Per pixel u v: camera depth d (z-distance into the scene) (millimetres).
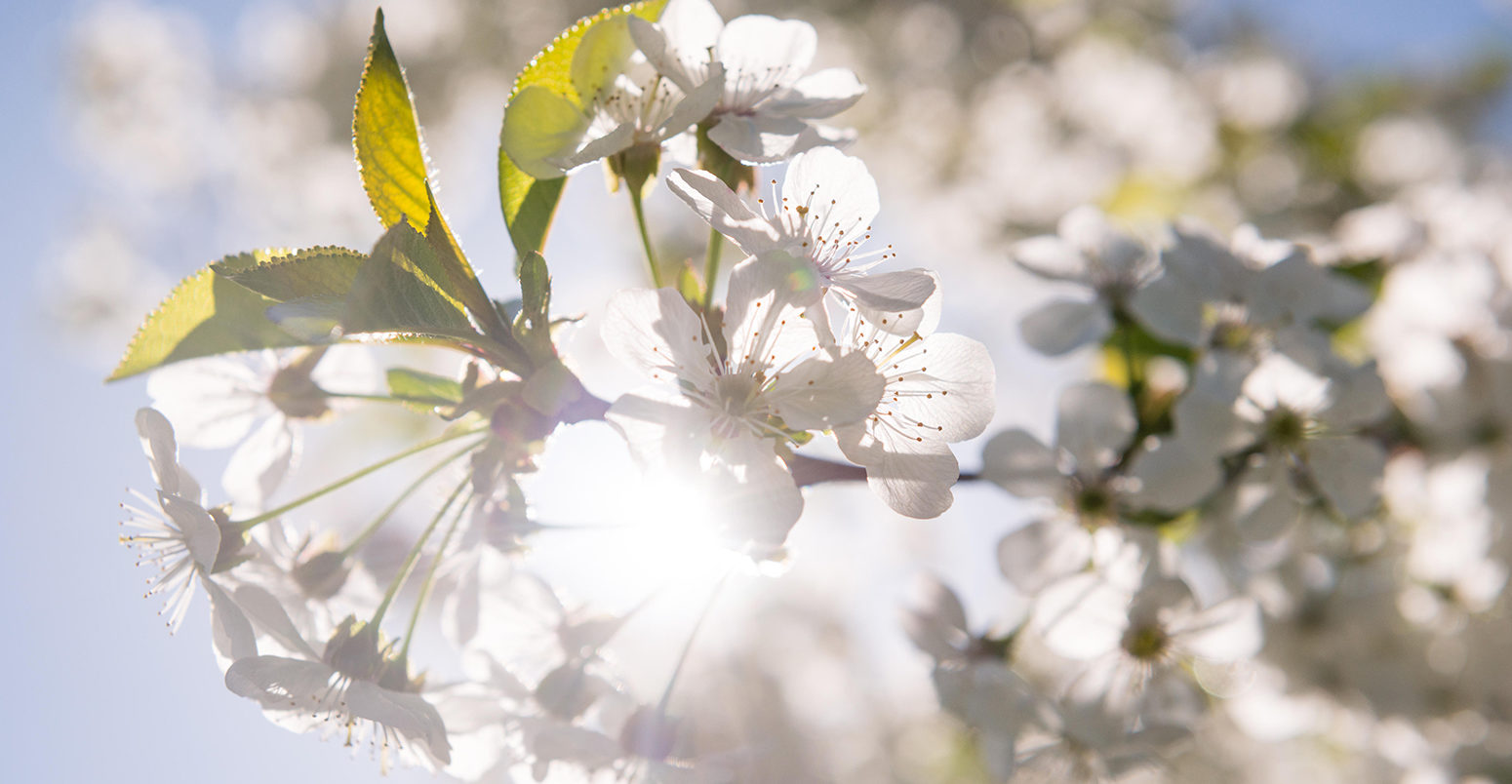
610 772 343
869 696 854
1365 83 790
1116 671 381
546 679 344
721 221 321
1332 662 443
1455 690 437
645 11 344
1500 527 424
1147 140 881
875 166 1003
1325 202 702
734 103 346
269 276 319
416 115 327
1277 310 389
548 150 337
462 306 320
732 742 759
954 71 979
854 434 322
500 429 324
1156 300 388
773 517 314
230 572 337
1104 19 930
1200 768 674
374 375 359
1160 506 377
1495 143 929
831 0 981
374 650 332
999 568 385
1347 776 647
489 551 346
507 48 1035
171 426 330
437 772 342
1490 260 429
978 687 381
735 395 319
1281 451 383
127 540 343
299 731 337
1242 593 409
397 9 1068
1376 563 445
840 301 325
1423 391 420
